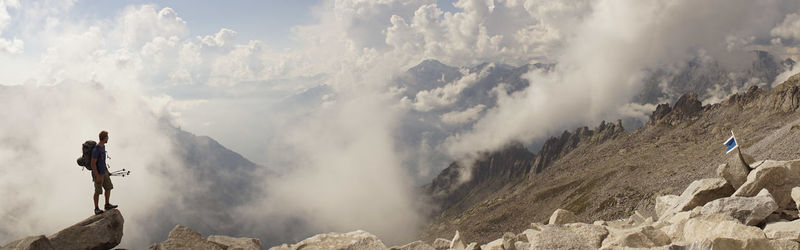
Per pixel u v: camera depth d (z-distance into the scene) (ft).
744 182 67.62
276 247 58.65
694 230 49.70
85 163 52.60
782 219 56.70
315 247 58.29
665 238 50.52
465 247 60.13
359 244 58.34
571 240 52.47
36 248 44.50
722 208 57.11
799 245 40.78
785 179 61.98
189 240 53.52
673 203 78.64
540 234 54.44
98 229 50.60
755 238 39.60
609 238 51.57
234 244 57.36
